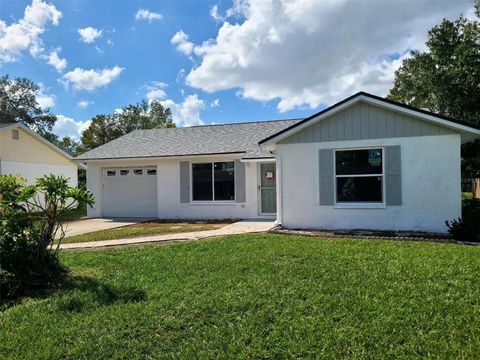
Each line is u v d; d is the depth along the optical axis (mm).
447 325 3459
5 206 5258
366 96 9383
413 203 9281
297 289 4586
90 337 3467
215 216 14227
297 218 10328
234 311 3959
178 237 9289
